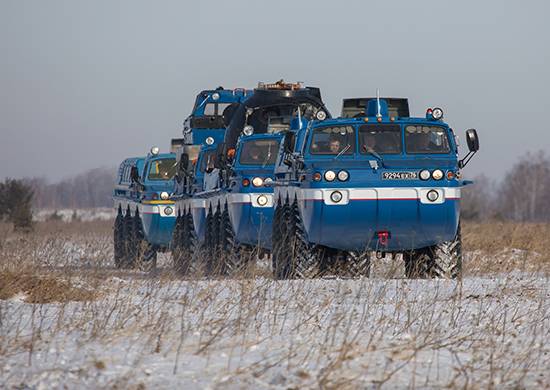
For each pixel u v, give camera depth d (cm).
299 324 3491
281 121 7944
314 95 8231
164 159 9400
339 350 3066
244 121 7981
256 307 3816
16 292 4478
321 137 5581
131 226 9669
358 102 6706
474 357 3050
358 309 4038
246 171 6750
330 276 5853
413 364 2975
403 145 5556
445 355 3130
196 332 3409
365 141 5556
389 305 4169
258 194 6725
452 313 3731
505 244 8725
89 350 3106
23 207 15962
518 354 3162
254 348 3148
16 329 3497
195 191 8125
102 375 2791
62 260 6412
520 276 5547
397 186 5450
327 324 3641
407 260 6034
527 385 2786
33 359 3008
